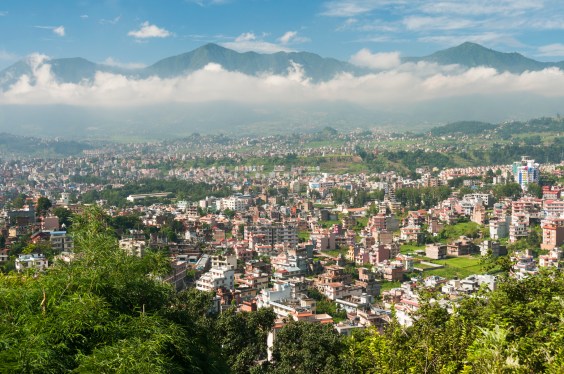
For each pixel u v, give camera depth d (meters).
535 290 44.22
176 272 139.12
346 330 106.19
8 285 37.00
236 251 183.62
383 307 128.12
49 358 27.05
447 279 148.25
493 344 31.25
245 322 62.62
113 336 30.06
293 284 139.00
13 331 28.77
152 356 28.06
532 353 31.34
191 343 35.03
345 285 147.75
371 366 41.16
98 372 26.30
